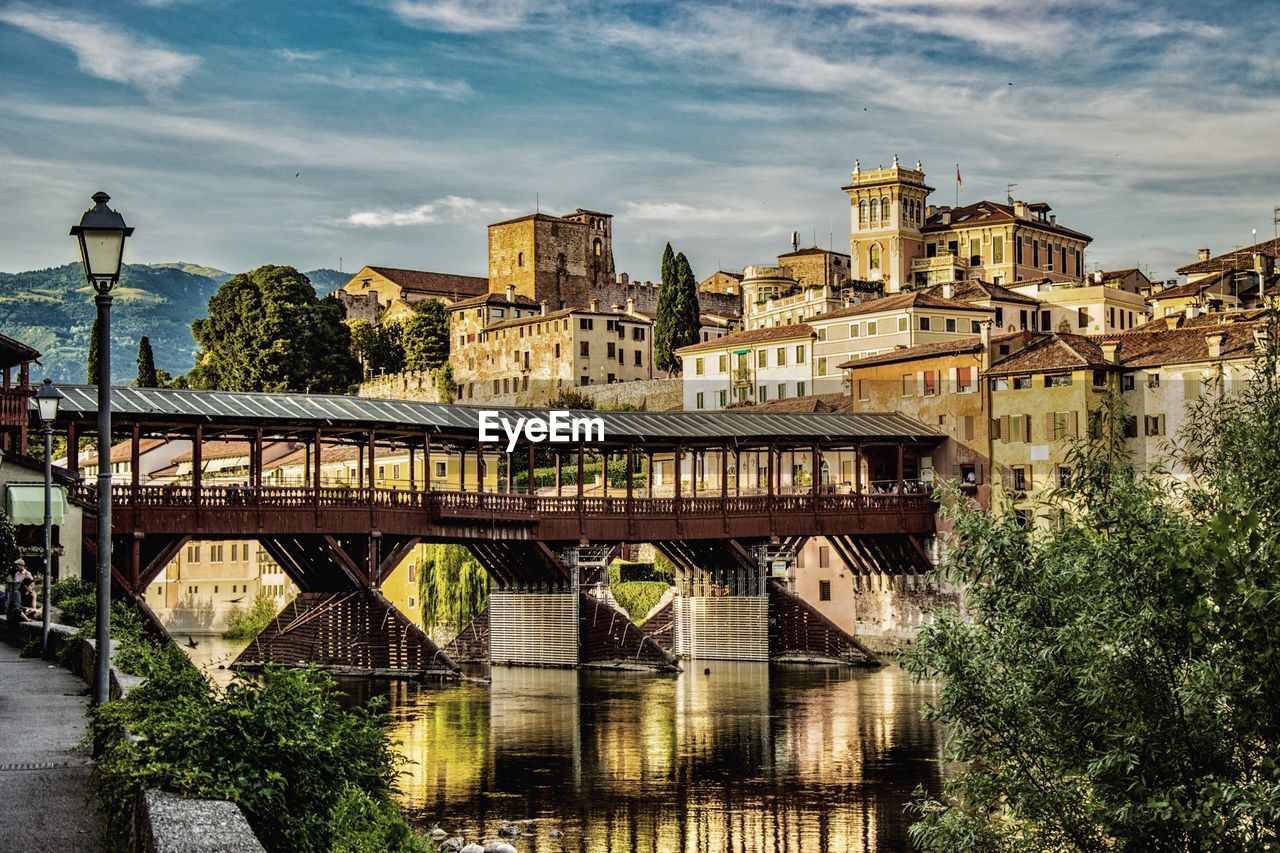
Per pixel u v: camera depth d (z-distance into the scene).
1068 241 193.50
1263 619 25.45
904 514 102.00
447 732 67.12
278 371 166.50
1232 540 25.86
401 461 128.12
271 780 17.64
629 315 189.12
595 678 89.56
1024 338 105.12
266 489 80.19
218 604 144.50
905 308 137.00
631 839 46.50
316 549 88.69
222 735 18.14
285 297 167.50
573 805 51.53
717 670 94.62
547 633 96.12
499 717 71.75
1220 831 24.75
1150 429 96.62
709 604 102.94
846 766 59.00
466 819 48.97
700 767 58.78
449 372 192.50
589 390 167.62
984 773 28.73
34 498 63.47
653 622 109.94
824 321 145.00
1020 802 27.72
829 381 144.12
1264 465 28.48
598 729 68.19
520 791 53.81
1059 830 27.44
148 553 83.00
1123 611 26.64
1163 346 98.88
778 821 49.25
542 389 187.50
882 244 187.88
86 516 73.62
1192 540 26.83
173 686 22.09
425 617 118.94
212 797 16.62
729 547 99.50
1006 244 183.75
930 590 102.19
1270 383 29.52
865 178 189.12
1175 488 29.36
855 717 72.00
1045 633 28.11
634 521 95.00
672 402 160.38
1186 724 25.98
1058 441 98.31
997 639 28.61
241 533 79.12
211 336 171.00
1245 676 25.77
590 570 101.50
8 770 22.94
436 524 86.62
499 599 99.00
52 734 26.25
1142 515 27.97
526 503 91.06
